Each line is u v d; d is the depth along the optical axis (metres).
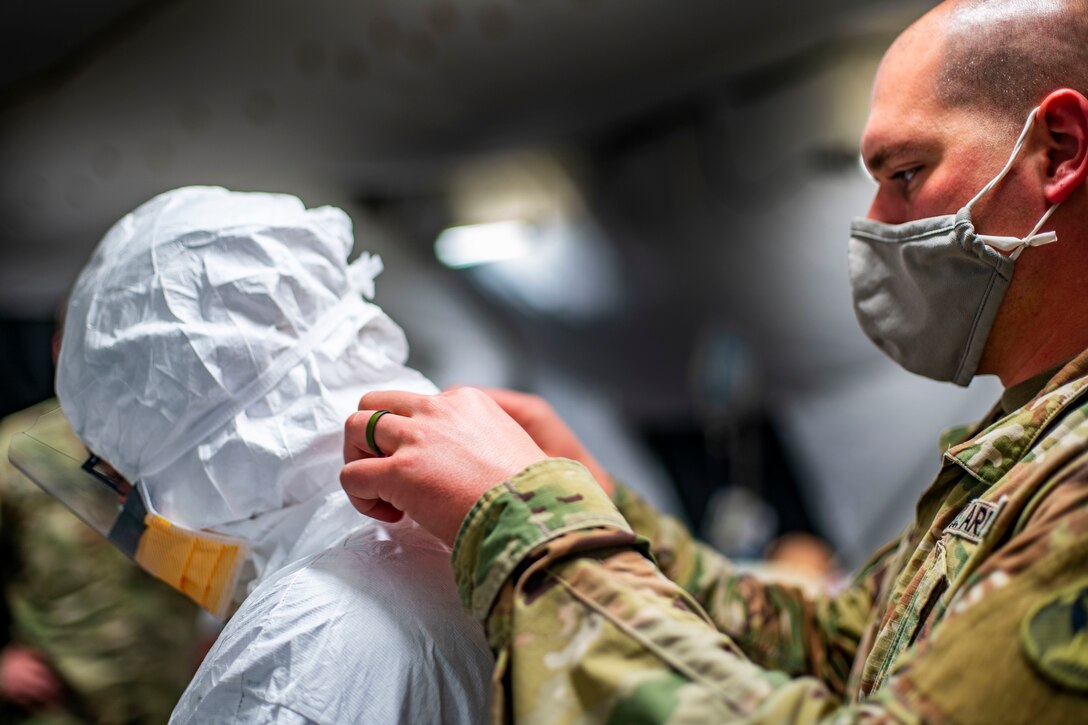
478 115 2.94
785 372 3.27
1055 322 0.67
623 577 0.54
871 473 3.19
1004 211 0.66
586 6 2.39
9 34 3.07
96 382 0.66
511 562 0.54
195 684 0.59
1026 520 0.52
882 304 0.75
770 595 0.99
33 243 3.91
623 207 3.20
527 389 3.64
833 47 2.52
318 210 0.74
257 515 0.66
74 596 1.50
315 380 0.65
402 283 3.47
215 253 0.66
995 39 0.67
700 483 3.55
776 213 2.96
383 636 0.57
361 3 2.58
